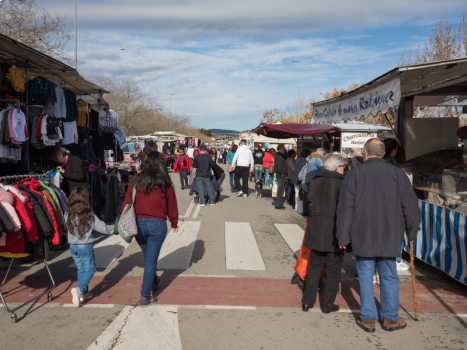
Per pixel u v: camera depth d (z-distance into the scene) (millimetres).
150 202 4148
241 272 5402
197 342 3402
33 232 4145
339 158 4219
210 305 4223
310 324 3803
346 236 3645
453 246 4672
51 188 4910
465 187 4863
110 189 8617
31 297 4387
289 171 11367
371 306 3684
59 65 6969
